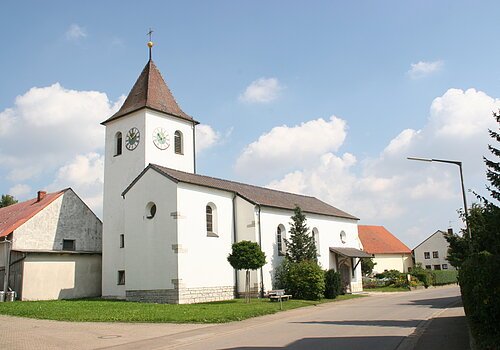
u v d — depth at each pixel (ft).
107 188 120.16
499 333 31.68
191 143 126.82
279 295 82.23
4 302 94.79
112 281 113.29
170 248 93.04
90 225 128.67
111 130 123.24
